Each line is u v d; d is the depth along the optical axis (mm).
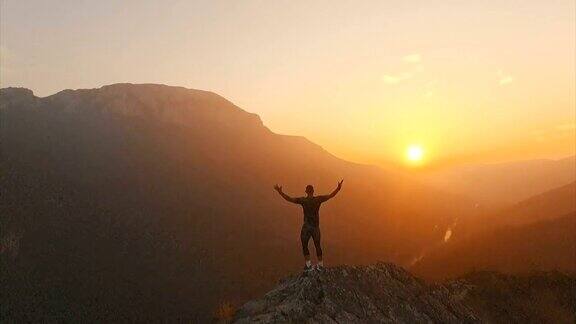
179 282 97062
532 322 11711
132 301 83062
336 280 8703
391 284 9789
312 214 9070
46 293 76938
